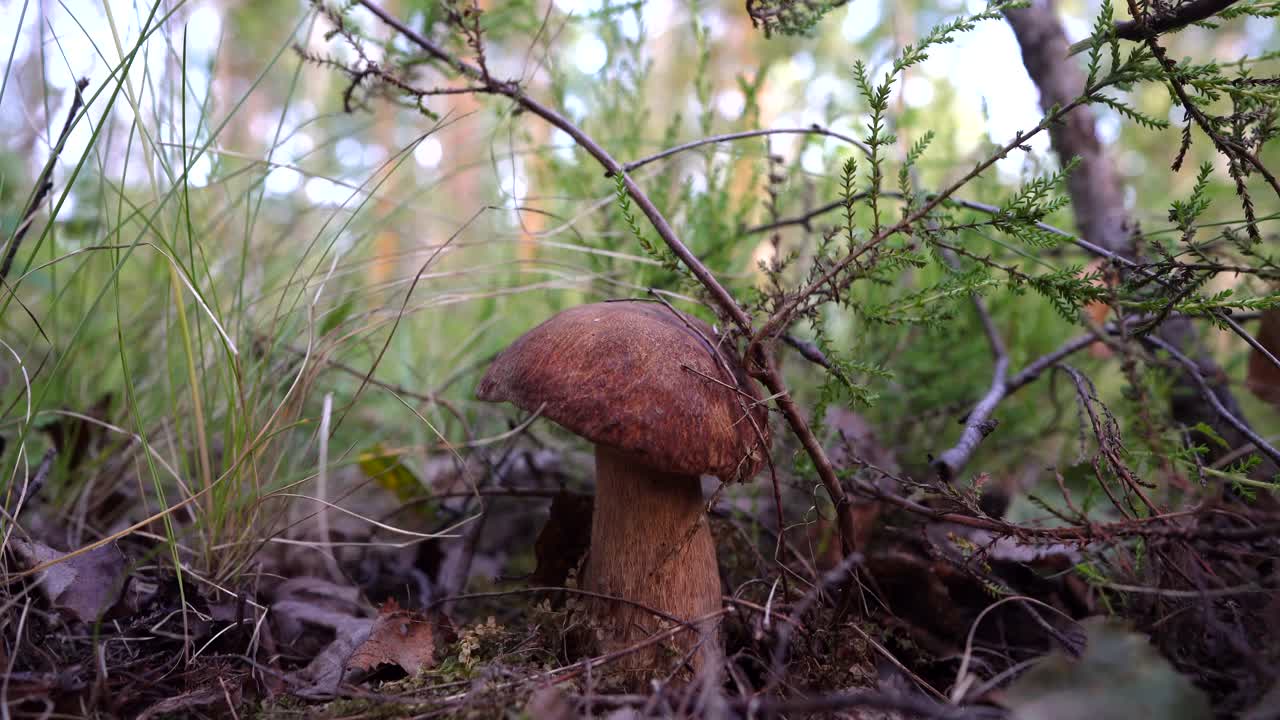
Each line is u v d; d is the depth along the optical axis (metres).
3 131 0.39
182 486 0.27
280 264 0.42
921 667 0.27
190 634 0.26
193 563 0.29
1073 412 0.42
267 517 0.30
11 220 0.33
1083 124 0.36
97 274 0.37
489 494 0.36
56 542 0.30
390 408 0.49
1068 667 0.21
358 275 0.40
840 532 0.26
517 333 0.47
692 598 0.25
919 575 0.29
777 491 0.26
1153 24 0.22
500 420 0.49
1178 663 0.22
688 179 0.38
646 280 0.37
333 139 0.34
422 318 0.49
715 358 0.25
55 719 0.20
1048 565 0.29
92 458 0.34
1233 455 0.23
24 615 0.22
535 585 0.31
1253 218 0.23
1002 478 0.37
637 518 0.26
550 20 0.39
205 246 0.36
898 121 0.41
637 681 0.24
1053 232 0.25
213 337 0.31
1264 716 0.19
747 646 0.27
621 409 0.23
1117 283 0.24
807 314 0.25
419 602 0.32
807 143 0.41
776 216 0.36
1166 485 0.30
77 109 0.27
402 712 0.22
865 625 0.26
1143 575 0.24
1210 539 0.23
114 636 0.24
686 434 0.23
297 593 0.30
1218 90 0.23
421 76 0.31
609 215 0.40
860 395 0.26
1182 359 0.28
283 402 0.27
